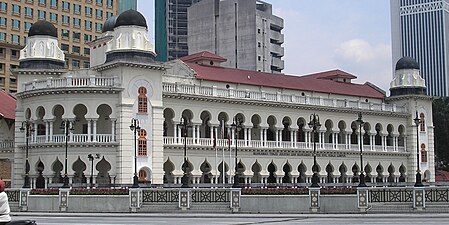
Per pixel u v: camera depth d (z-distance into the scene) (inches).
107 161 2962.6
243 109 3553.2
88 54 6195.9
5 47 5546.3
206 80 3545.8
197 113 3356.3
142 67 3043.8
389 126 4311.0
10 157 3324.3
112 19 3636.8
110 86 2962.6
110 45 3100.4
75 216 1927.9
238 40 7160.4
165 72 3363.7
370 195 1962.4
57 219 1732.3
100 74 3139.8
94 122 2974.9
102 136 2977.4
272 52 7273.6
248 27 7096.5
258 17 7116.1
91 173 2933.1
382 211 1941.4
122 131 2960.1
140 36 3085.6
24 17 5738.2
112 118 2982.3
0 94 3784.5
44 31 3321.9
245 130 3558.1
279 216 1813.5
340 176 4020.7
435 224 1418.6
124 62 2974.9
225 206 2018.9
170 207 2062.0
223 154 3383.4
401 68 4441.4
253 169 3663.9
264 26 7175.2
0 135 3506.4
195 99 3336.6
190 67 3590.1
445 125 5300.2
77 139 2960.1
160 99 3117.6
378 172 4215.1
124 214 1968.5
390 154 4249.5
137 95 3031.5
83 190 2174.0
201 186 2449.6
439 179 4867.1
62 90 2965.1
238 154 3499.0
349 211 1956.2
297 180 3828.7
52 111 3014.3
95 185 2518.5
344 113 4035.4
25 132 3144.7
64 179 2748.5
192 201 2057.1
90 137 2967.5
